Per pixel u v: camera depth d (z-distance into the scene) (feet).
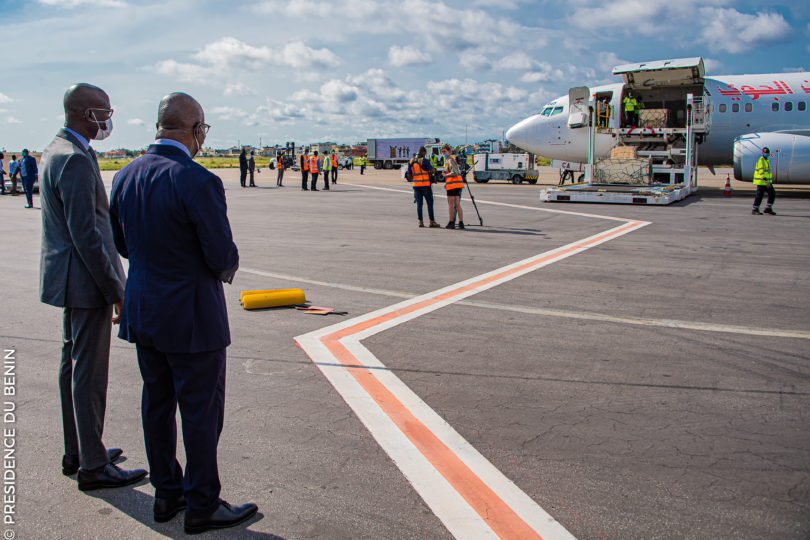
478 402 12.38
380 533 8.10
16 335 17.22
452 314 19.25
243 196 71.56
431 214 41.34
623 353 15.35
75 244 8.69
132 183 8.06
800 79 68.03
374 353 15.48
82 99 9.04
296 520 8.41
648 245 32.94
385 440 10.77
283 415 11.79
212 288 8.19
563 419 11.57
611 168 63.36
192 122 8.32
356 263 28.48
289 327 17.88
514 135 82.33
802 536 7.93
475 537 7.98
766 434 10.89
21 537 8.09
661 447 10.43
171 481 8.59
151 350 8.23
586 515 8.45
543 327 17.72
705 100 63.31
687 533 8.00
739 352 15.40
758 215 46.91
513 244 33.81
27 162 58.80
